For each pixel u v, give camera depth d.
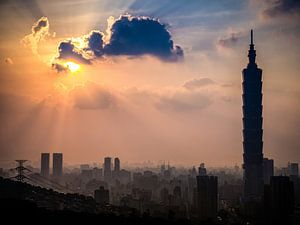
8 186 98.75
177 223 86.25
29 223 67.31
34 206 74.25
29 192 97.88
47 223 68.50
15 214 68.38
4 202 71.94
